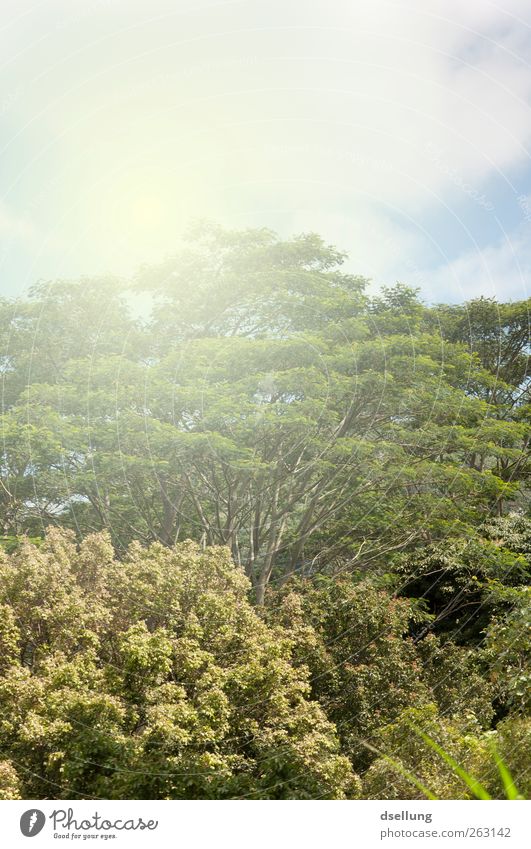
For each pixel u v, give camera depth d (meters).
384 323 21.17
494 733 10.27
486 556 20.55
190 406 19.16
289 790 9.96
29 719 9.79
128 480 20.23
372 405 20.97
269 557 19.12
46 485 20.20
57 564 12.36
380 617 15.60
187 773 9.73
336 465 19.66
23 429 19.41
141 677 10.96
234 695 11.33
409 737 11.59
